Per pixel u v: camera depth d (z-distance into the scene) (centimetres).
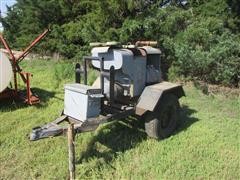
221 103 792
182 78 937
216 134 590
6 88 721
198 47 925
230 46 857
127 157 496
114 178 442
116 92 541
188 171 461
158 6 1077
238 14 1005
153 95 543
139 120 623
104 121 486
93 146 530
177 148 530
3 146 530
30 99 716
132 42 1013
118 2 1059
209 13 1045
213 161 490
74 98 480
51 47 1447
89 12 1325
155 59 605
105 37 1060
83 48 1234
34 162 480
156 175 449
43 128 447
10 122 627
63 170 458
